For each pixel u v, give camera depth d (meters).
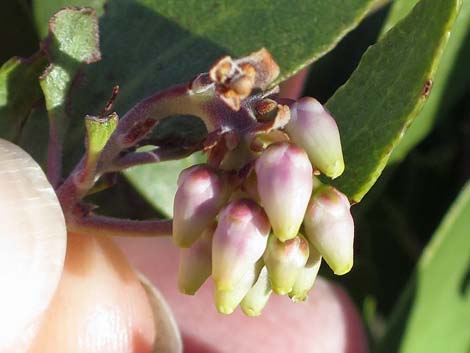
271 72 0.08
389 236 0.14
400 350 0.12
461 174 0.14
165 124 0.09
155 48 0.10
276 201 0.07
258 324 0.15
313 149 0.08
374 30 0.12
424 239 0.14
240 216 0.08
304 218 0.08
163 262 0.15
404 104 0.08
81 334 0.11
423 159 0.14
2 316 0.10
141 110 0.08
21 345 0.11
